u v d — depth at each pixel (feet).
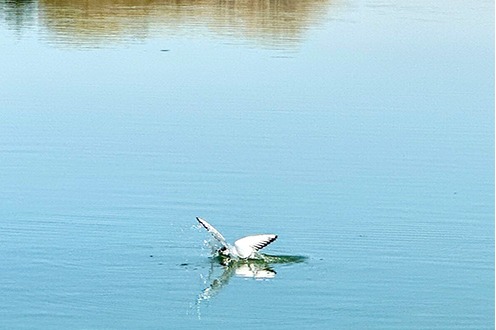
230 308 50.03
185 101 87.97
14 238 56.90
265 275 53.47
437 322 49.16
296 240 57.77
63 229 58.13
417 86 94.48
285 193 64.90
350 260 55.11
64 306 49.88
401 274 53.72
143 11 139.95
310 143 75.92
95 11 139.44
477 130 80.12
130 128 79.25
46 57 106.11
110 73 98.99
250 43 115.24
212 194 64.49
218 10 142.00
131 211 61.21
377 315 49.75
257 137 77.20
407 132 79.25
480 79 97.96
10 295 50.75
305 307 50.37
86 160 70.95
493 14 140.26
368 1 156.35
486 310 50.16
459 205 63.00
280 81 96.12
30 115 82.64
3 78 96.37
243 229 59.21
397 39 118.42
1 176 67.15
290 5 147.95
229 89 92.48
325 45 114.52
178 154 72.49
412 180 67.87
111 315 49.16
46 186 65.21
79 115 82.89
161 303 50.75
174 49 111.24
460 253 55.98
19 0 149.79
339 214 61.41
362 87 93.66
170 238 57.31
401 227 59.57
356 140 76.84
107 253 55.26
